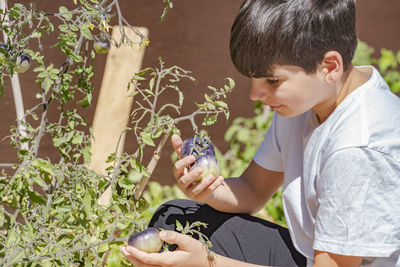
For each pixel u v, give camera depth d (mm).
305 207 1733
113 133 3164
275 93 1501
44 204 1705
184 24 3531
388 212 1461
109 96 3139
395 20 4879
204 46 3654
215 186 1660
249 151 3541
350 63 1604
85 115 3057
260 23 1429
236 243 1837
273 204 3238
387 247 1464
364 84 1580
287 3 1432
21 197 1701
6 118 2760
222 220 1894
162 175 3486
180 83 3539
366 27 4789
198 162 1658
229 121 3816
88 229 1725
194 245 1552
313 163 1623
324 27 1448
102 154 3125
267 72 1462
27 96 2773
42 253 1630
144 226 1612
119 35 3172
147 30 3338
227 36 3746
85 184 1716
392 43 4895
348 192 1465
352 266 1499
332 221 1487
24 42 1678
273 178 2025
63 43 1661
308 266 1722
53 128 1871
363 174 1458
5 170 2760
